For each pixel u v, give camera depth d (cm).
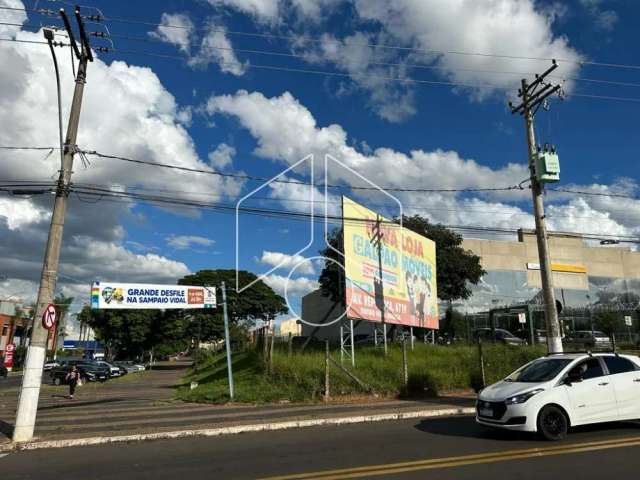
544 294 1639
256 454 870
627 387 1015
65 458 889
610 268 6938
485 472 702
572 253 6775
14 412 1689
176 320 6288
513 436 980
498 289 6219
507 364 1950
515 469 718
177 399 1820
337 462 783
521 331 4469
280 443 972
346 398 1602
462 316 5541
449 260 4006
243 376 1944
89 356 8062
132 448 969
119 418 1366
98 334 6600
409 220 4050
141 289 1767
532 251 6494
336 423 1212
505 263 6338
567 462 754
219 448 939
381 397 1634
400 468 731
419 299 2566
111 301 1722
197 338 5950
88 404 1894
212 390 1833
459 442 932
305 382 1653
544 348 2117
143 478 723
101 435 1070
